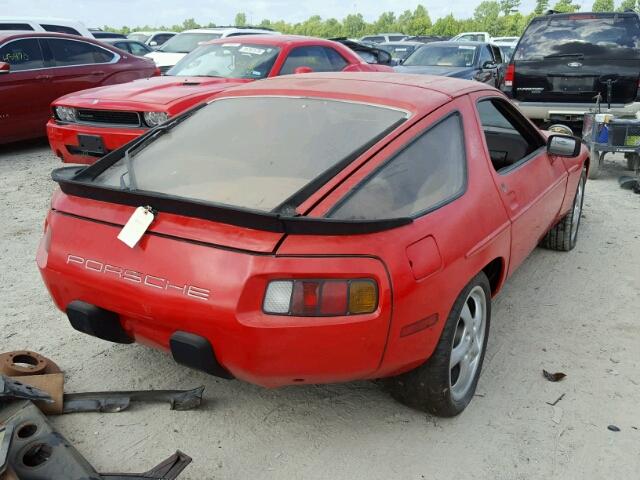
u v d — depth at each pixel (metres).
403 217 2.50
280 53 7.41
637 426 2.91
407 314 2.41
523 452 2.72
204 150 3.00
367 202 2.48
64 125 6.34
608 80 8.36
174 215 2.41
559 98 8.80
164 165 2.94
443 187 2.82
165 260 2.35
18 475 2.13
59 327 3.72
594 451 2.74
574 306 4.17
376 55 11.82
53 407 2.82
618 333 3.81
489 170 3.20
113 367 3.30
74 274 2.58
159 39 22.27
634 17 8.32
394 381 2.83
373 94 3.10
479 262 2.87
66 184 2.66
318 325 2.23
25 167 7.99
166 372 3.27
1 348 3.44
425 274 2.46
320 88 3.27
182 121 3.34
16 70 8.42
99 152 6.12
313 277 2.21
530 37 8.84
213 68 7.39
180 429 2.81
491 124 3.61
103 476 2.24
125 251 2.45
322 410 2.99
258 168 2.78
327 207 2.40
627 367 3.42
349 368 2.37
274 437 2.78
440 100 3.11
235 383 3.19
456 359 2.86
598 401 3.11
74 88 9.10
